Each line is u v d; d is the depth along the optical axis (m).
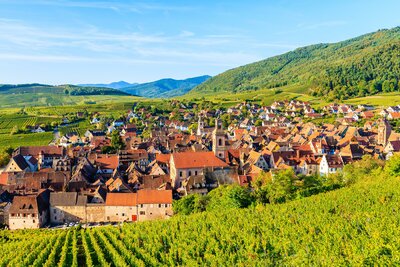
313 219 93.19
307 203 107.94
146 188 163.12
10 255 99.62
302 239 82.00
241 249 82.75
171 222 110.62
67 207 148.12
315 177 147.62
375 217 87.88
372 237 75.88
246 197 127.25
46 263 91.44
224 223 100.56
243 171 167.12
